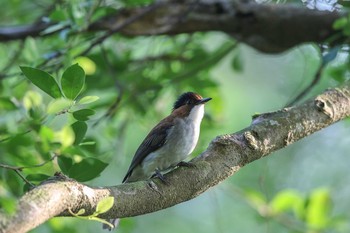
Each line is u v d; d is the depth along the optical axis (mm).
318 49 12727
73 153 8234
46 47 13055
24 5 14180
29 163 9531
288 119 7887
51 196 6098
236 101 16828
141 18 12930
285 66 16594
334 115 8156
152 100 13930
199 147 13180
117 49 14414
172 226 16062
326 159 16312
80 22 11047
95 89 13328
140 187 6988
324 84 14289
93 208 6496
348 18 10617
